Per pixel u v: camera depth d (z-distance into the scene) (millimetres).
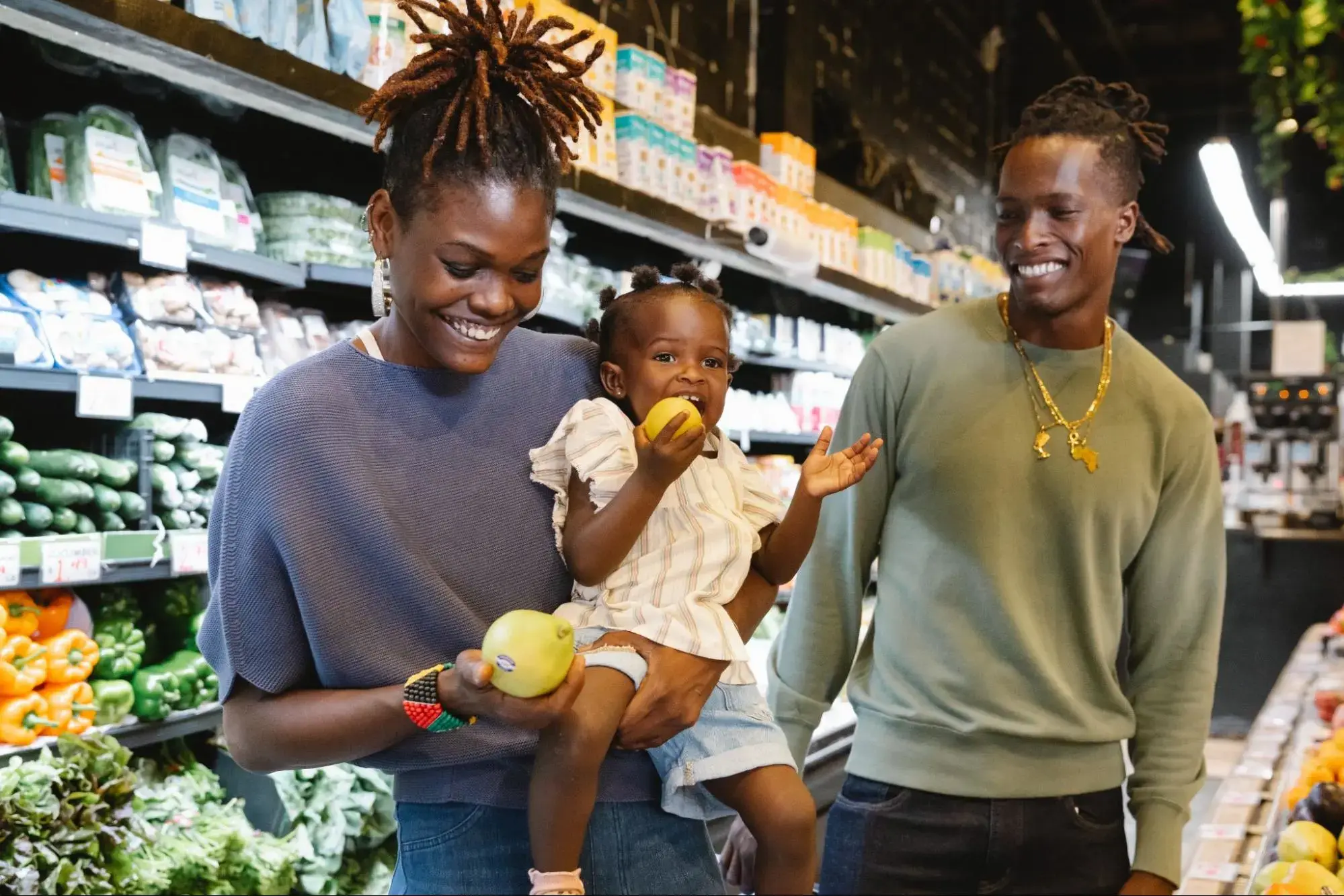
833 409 5258
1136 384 2041
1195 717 2094
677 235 3830
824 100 5832
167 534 2721
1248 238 8484
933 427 2031
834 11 6090
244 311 2975
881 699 2061
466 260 1219
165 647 2883
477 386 1417
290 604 1297
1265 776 3162
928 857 1985
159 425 2805
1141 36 10383
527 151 1251
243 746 1310
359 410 1329
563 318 3475
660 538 1507
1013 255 1963
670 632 1405
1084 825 1998
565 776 1310
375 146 1300
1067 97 2006
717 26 5191
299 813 2920
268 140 3285
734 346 4617
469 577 1364
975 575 1986
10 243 2773
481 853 1383
